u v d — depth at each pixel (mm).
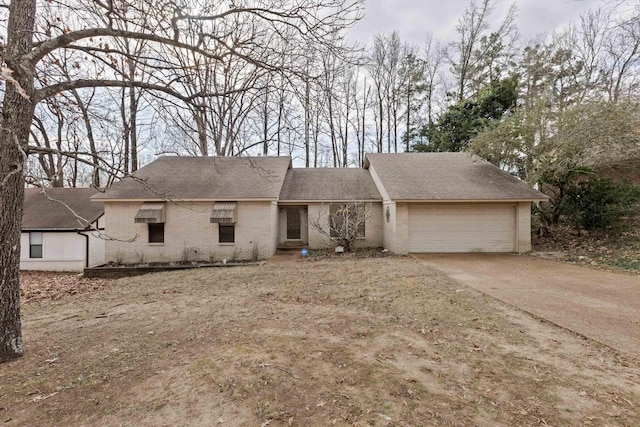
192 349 4422
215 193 13586
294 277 9219
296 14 4711
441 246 14047
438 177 15125
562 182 14453
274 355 4195
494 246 14000
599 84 19094
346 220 14445
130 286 8883
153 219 12891
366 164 19297
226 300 7004
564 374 3635
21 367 3979
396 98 28219
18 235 4336
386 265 10781
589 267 9922
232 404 3164
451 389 3383
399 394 3305
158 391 3408
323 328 5184
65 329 5359
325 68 5207
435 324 5270
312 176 18188
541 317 5508
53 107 5645
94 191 15836
